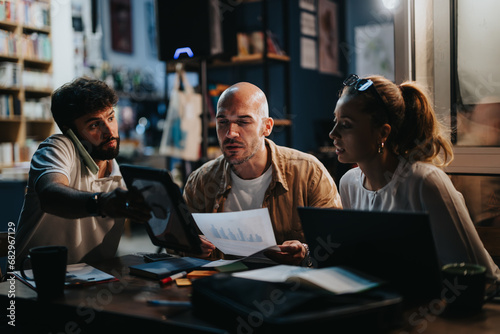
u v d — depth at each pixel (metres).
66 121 1.64
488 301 1.12
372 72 5.32
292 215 1.71
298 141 4.77
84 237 1.71
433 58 1.87
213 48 3.24
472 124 1.83
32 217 1.62
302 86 4.82
